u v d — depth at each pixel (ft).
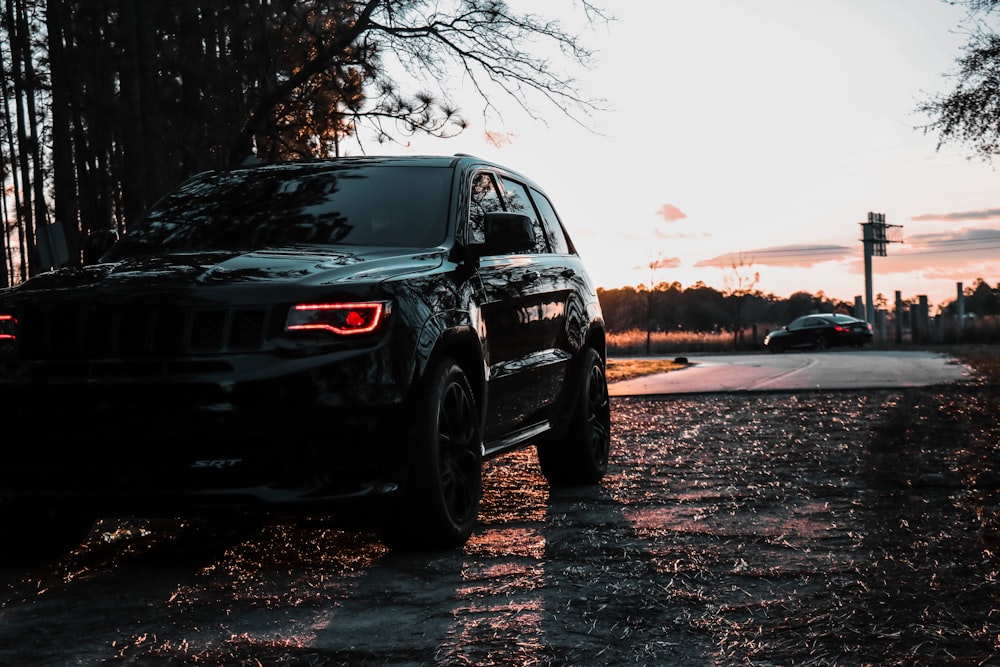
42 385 13.51
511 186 21.18
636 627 11.00
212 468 13.30
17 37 67.00
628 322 234.58
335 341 13.64
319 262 14.84
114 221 60.70
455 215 17.54
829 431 29.86
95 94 53.88
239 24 48.32
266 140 50.34
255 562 14.51
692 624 11.07
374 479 13.94
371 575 13.58
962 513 16.92
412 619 11.46
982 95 39.81
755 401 42.06
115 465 13.48
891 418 32.42
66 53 55.83
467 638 10.70
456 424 15.58
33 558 15.42
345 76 48.65
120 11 48.21
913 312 148.05
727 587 12.60
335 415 13.42
